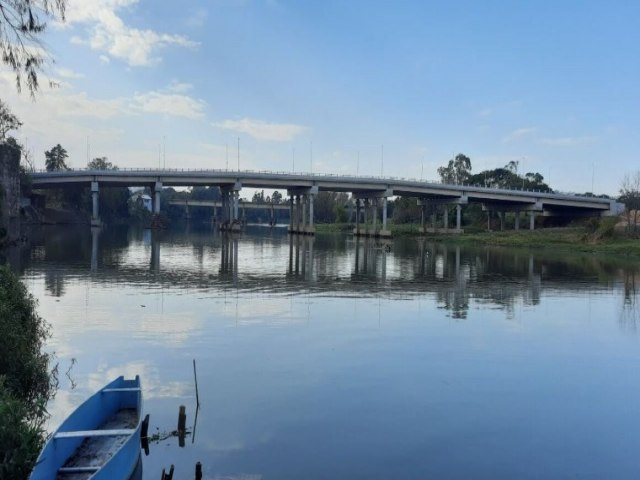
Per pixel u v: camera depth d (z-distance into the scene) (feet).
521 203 475.72
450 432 50.29
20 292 70.23
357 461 43.75
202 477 40.40
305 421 51.55
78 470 36.47
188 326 90.53
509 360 75.61
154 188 440.04
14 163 285.02
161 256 224.33
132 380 49.08
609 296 140.56
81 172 401.70
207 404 55.21
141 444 44.88
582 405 58.59
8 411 37.37
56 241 281.95
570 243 358.43
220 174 430.61
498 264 230.07
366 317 103.14
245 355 73.72
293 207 513.86
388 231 451.94
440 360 74.43
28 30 39.06
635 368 73.31
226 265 197.36
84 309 102.68
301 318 100.32
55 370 63.62
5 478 33.81
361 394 59.57
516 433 50.67
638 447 48.26
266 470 41.81
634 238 361.92
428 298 129.70
